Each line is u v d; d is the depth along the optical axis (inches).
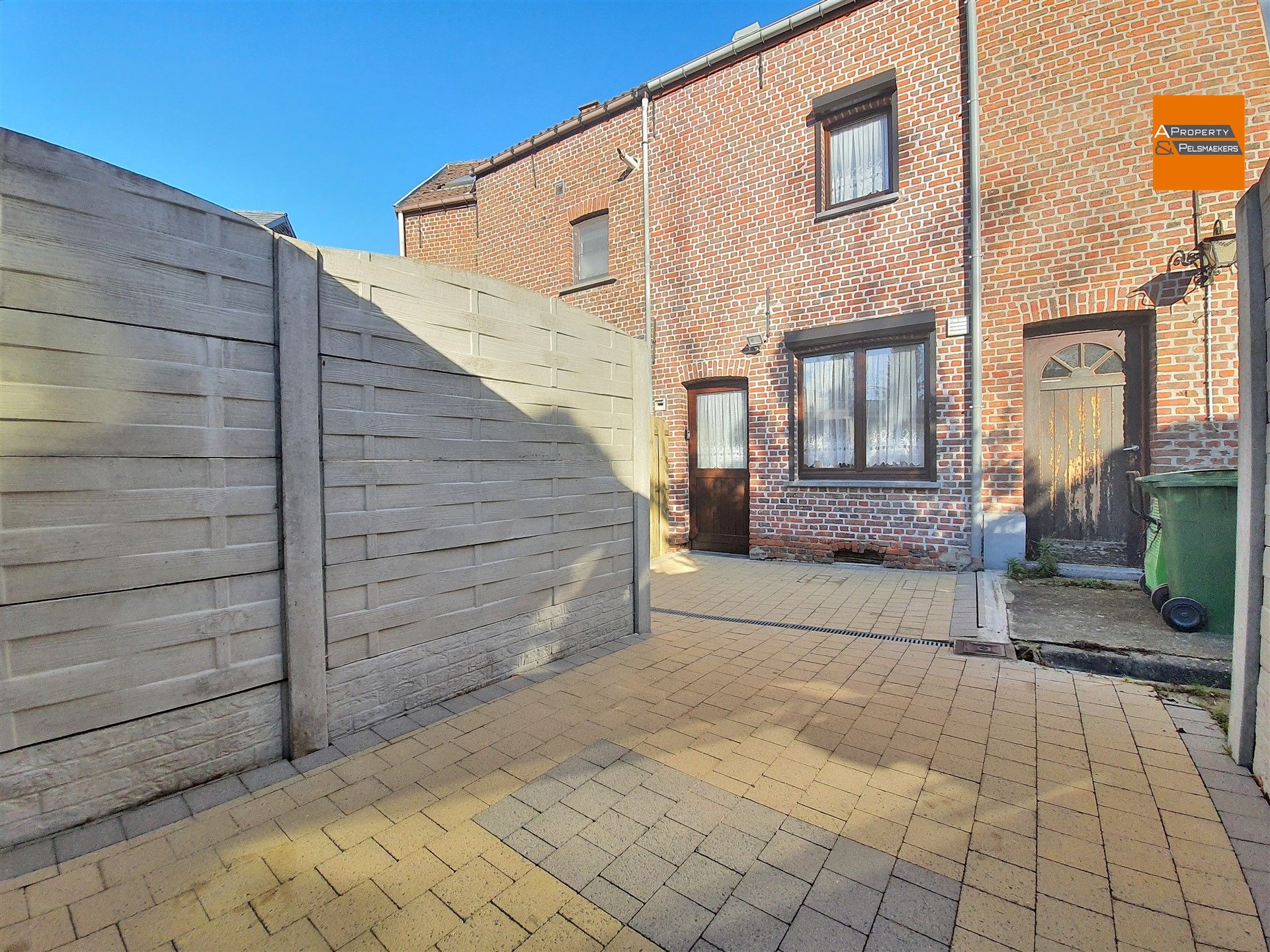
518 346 140.8
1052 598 200.5
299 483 101.3
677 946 63.7
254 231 96.7
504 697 128.6
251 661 97.9
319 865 76.2
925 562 259.3
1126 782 93.6
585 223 380.2
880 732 112.0
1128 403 230.4
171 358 88.0
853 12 272.1
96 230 81.0
